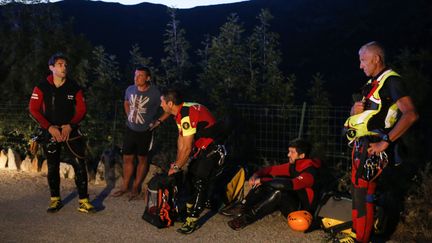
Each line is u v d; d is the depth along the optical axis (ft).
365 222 12.50
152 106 19.29
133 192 19.54
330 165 22.06
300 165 15.84
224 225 16.08
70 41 33.32
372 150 11.64
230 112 24.81
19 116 28.32
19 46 32.89
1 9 34.22
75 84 16.94
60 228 15.70
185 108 15.05
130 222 16.37
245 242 14.52
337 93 48.14
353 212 12.68
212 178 15.65
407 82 23.30
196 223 15.70
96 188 21.17
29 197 19.43
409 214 15.30
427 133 22.94
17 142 28.48
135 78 19.01
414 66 28.07
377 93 11.69
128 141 19.47
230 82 27.78
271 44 30.45
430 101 24.04
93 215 17.15
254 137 24.53
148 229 15.66
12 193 20.02
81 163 17.17
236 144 23.99
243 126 24.45
